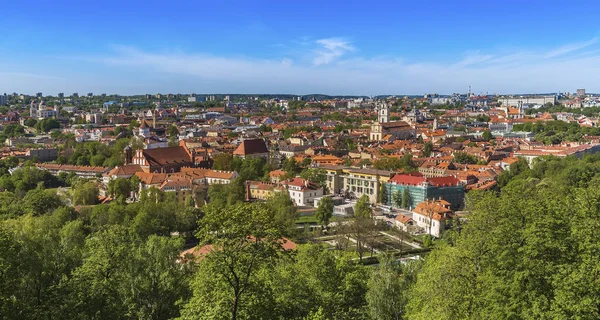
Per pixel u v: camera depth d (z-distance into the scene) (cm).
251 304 8394
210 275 8369
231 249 8075
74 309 9431
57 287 9894
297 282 10688
